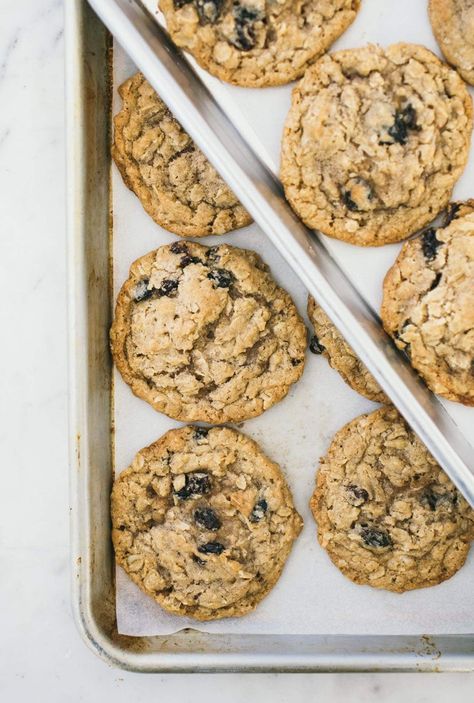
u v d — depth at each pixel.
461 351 0.62
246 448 0.69
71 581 0.67
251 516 0.68
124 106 0.69
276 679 0.72
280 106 0.63
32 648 0.73
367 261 0.63
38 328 0.73
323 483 0.69
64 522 0.73
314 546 0.69
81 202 0.67
